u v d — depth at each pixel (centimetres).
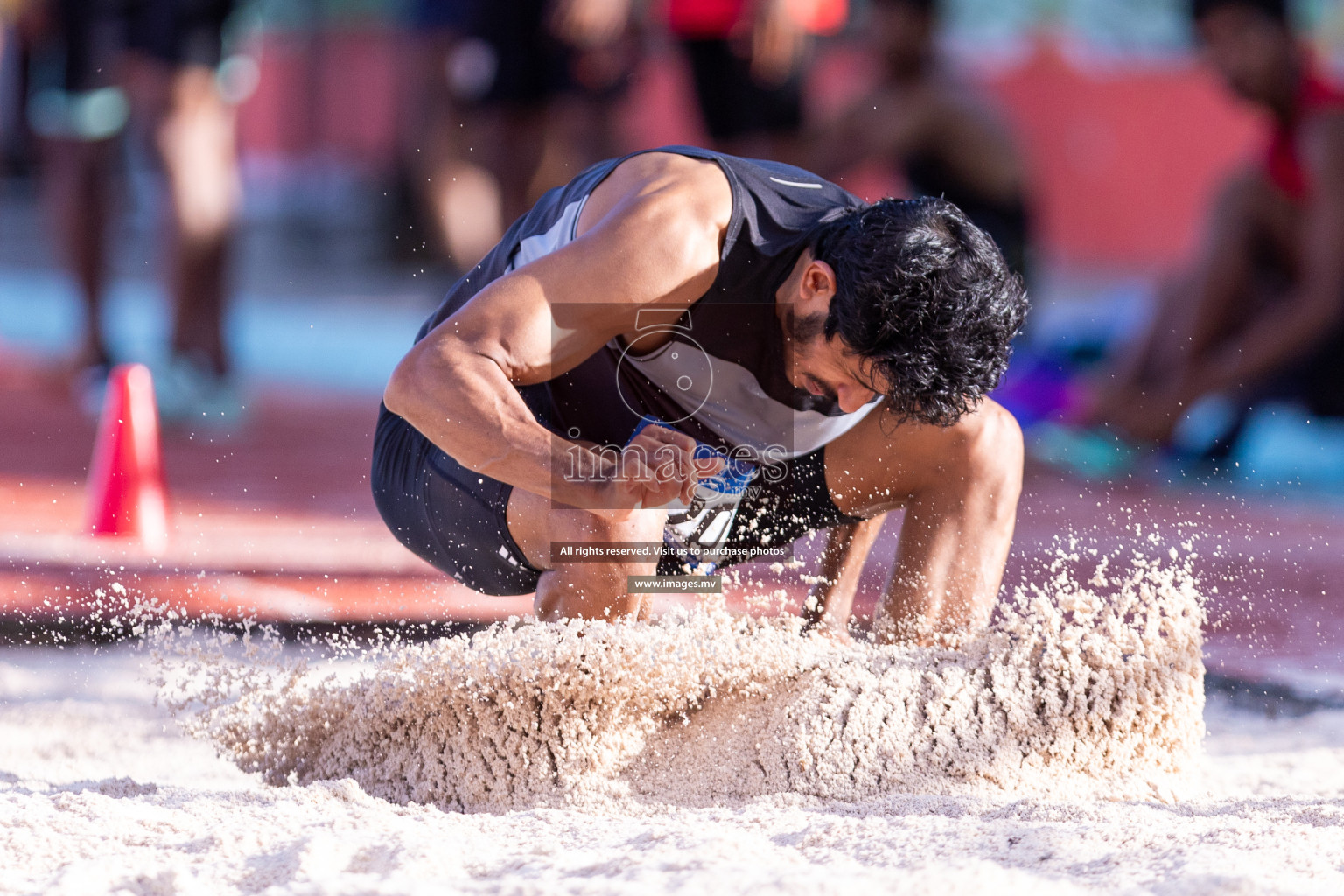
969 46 6769
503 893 603
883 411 926
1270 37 2250
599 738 832
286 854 668
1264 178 2350
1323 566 1706
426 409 809
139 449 1720
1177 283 2472
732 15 2545
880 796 789
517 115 3069
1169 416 2431
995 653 866
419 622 1306
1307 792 892
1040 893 594
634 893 594
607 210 872
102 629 1295
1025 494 2150
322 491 2062
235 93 2655
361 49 7462
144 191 5303
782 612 955
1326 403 2392
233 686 1108
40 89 2648
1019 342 2620
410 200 5209
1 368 3228
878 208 829
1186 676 858
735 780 820
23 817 735
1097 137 6325
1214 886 587
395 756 844
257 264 5588
